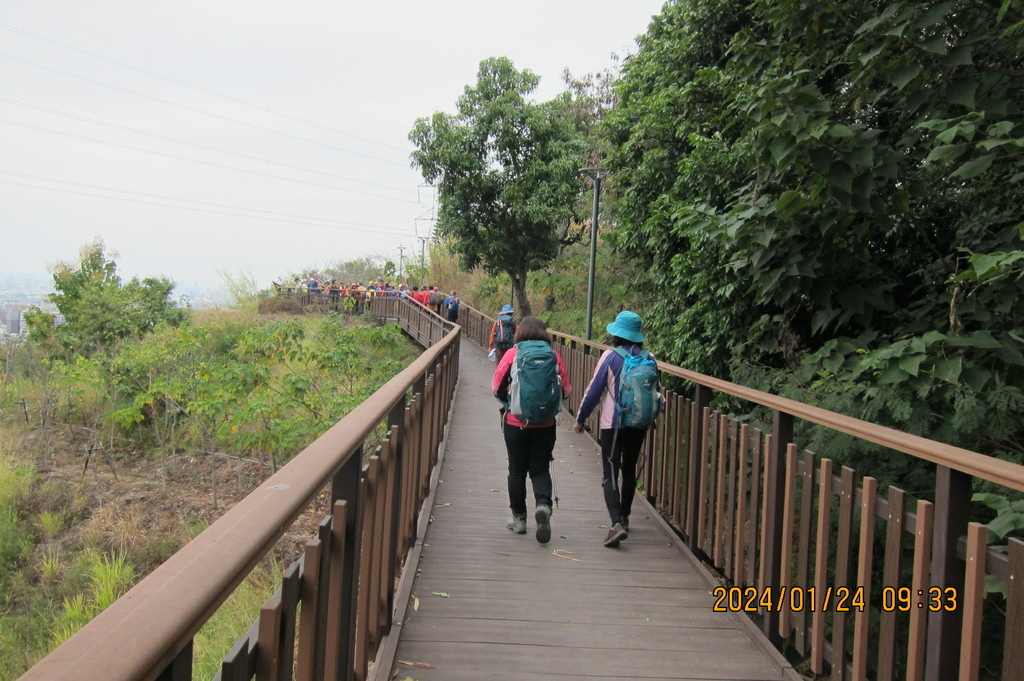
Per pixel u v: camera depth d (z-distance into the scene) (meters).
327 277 43.84
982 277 3.74
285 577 1.67
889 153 4.36
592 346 9.64
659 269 9.40
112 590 8.08
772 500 3.47
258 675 1.50
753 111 4.41
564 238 22.78
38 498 11.30
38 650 7.48
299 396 10.70
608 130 11.70
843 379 4.59
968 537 2.12
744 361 6.19
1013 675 1.95
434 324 19.83
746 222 4.84
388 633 3.37
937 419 4.08
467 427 9.62
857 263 5.03
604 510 5.87
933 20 3.96
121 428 13.95
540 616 3.77
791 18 4.67
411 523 4.44
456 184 21.48
